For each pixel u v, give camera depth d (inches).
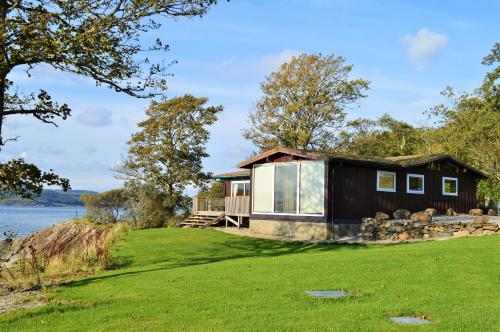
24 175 593.3
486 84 2076.8
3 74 569.9
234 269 616.1
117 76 615.2
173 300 448.8
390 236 972.6
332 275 527.8
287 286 484.1
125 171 1784.0
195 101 1831.9
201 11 615.5
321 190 1077.8
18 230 1990.7
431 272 515.8
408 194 1190.3
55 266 775.1
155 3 583.5
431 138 2057.1
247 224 1397.6
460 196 1286.9
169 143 1825.8
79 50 573.0
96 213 1683.1
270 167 1199.6
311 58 2023.9
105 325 375.6
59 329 372.8
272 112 2073.1
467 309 373.4
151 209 1635.1
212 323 364.5
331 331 329.7
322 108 1996.8
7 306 475.2
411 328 329.7
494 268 522.6
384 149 2257.6
